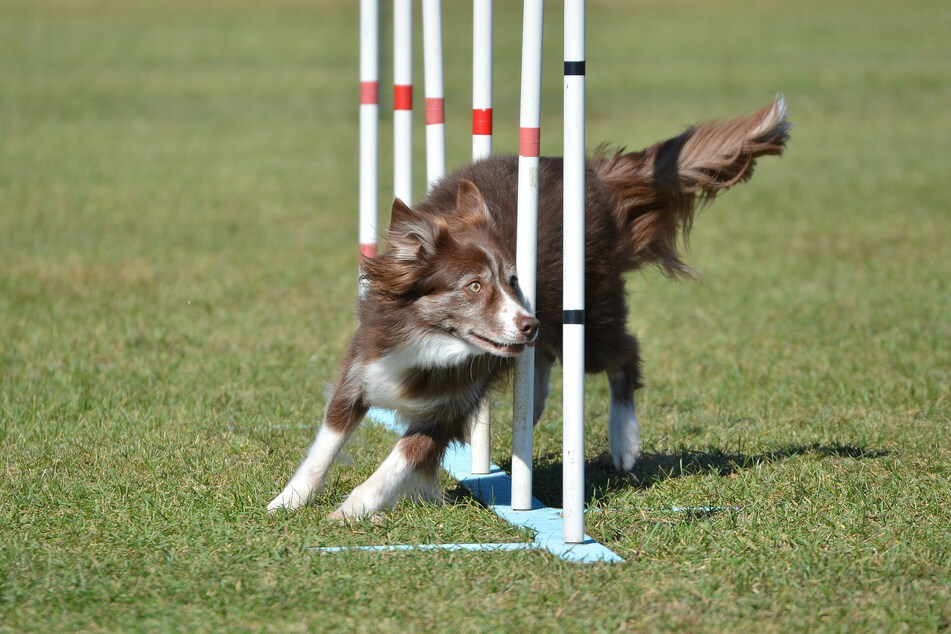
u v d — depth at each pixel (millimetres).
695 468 10234
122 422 11156
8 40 53469
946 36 56312
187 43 55719
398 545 8102
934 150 32375
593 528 8516
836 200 26078
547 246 9508
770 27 61281
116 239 21516
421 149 31906
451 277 8711
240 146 33500
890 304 16594
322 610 6891
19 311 15820
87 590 7059
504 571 7445
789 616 6871
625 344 10586
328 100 42188
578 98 7652
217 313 16156
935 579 7449
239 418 11477
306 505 9078
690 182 11078
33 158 30312
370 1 12188
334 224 23844
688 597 7086
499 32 55344
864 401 12203
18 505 8805
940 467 9922
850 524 8492
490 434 11102
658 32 60156
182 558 7680
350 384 9281
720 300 17422
